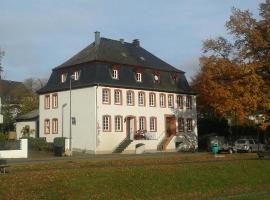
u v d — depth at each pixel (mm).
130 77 67312
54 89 68625
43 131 70500
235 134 78688
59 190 23562
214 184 30109
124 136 65125
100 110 62656
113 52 68938
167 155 50812
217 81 62375
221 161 37781
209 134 79375
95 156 51188
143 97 68188
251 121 61219
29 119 78750
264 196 24250
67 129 66250
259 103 57531
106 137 62938
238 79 59719
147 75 69875
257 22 59500
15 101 93500
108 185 25391
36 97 97812
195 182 29406
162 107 70875
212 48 63312
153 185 27156
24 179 23969
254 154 52250
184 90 74375
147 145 66750
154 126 69250
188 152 64625
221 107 59188
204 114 81312
